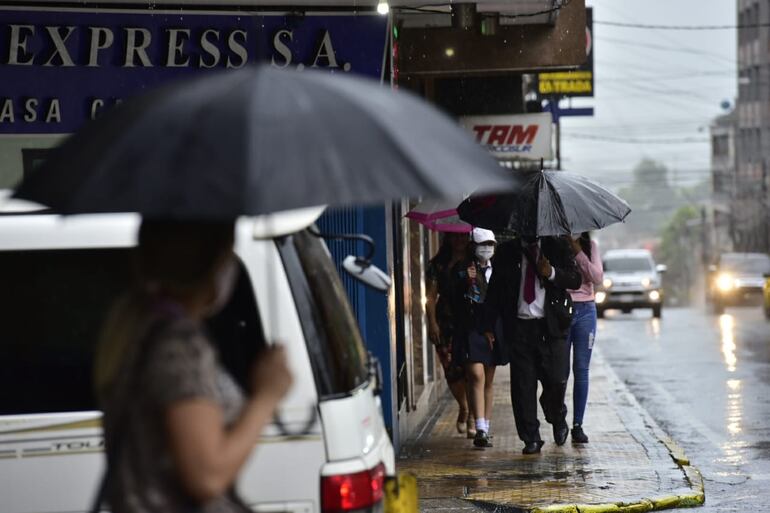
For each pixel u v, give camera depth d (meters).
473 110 56.81
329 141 8.41
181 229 8.56
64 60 29.58
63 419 12.48
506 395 43.28
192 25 29.89
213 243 8.62
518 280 29.88
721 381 49.16
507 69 40.53
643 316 107.25
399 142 8.52
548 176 28.77
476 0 31.19
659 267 110.12
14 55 29.44
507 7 34.41
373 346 28.61
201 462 8.02
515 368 30.12
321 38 30.08
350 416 12.52
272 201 8.05
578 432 31.83
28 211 13.02
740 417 38.94
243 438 8.30
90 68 29.67
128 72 29.81
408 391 33.88
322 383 12.46
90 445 12.48
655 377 51.47
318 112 8.55
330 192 8.16
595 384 47.59
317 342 12.55
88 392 12.57
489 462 29.11
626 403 41.06
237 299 12.43
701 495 25.30
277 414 12.35
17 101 29.50
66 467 12.46
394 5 31.03
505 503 24.41
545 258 29.55
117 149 8.45
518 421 30.17
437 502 24.64
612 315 110.88
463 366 31.33
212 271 8.65
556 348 29.95
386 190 8.27
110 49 29.70
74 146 8.83
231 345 12.37
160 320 8.42
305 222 12.73
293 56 30.08
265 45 29.97
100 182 8.30
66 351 12.61
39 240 12.67
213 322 12.39
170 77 29.95
